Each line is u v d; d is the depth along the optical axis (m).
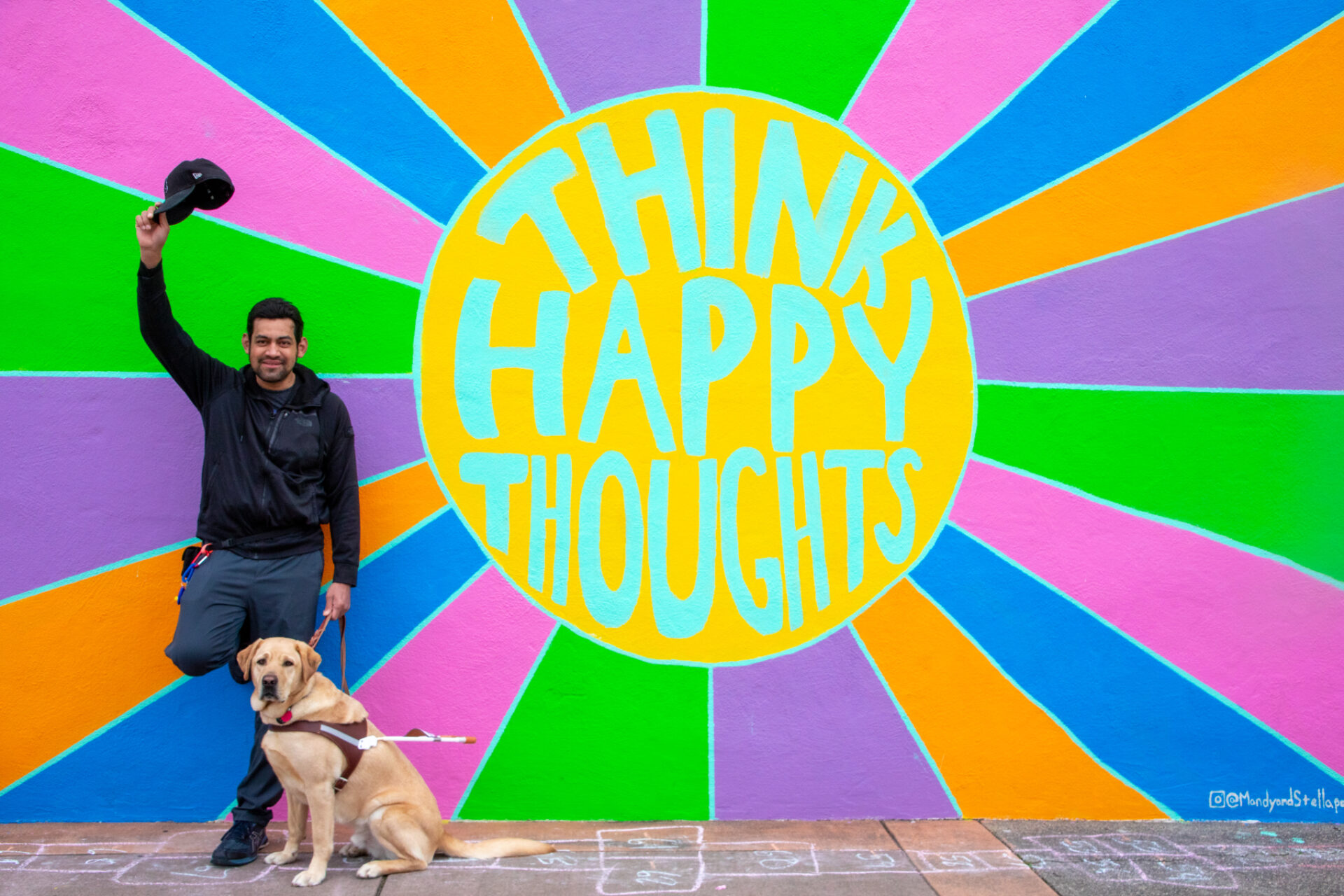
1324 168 4.30
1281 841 4.03
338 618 3.85
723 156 4.30
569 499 4.27
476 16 4.25
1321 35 4.29
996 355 4.33
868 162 4.32
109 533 4.11
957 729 4.30
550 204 4.27
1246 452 4.31
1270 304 4.31
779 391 4.31
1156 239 4.32
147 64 4.12
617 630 4.26
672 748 4.25
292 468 3.80
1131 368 4.32
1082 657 4.31
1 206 4.07
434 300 4.23
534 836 4.04
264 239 4.16
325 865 3.52
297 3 4.18
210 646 3.67
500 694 4.22
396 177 4.22
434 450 4.23
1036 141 4.32
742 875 3.64
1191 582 4.30
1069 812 4.29
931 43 4.32
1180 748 4.29
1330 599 4.29
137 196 4.11
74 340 4.10
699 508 4.29
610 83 4.27
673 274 4.30
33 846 3.83
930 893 3.51
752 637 4.28
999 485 4.32
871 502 4.32
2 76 4.07
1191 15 4.31
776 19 4.30
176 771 4.12
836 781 4.27
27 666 4.07
